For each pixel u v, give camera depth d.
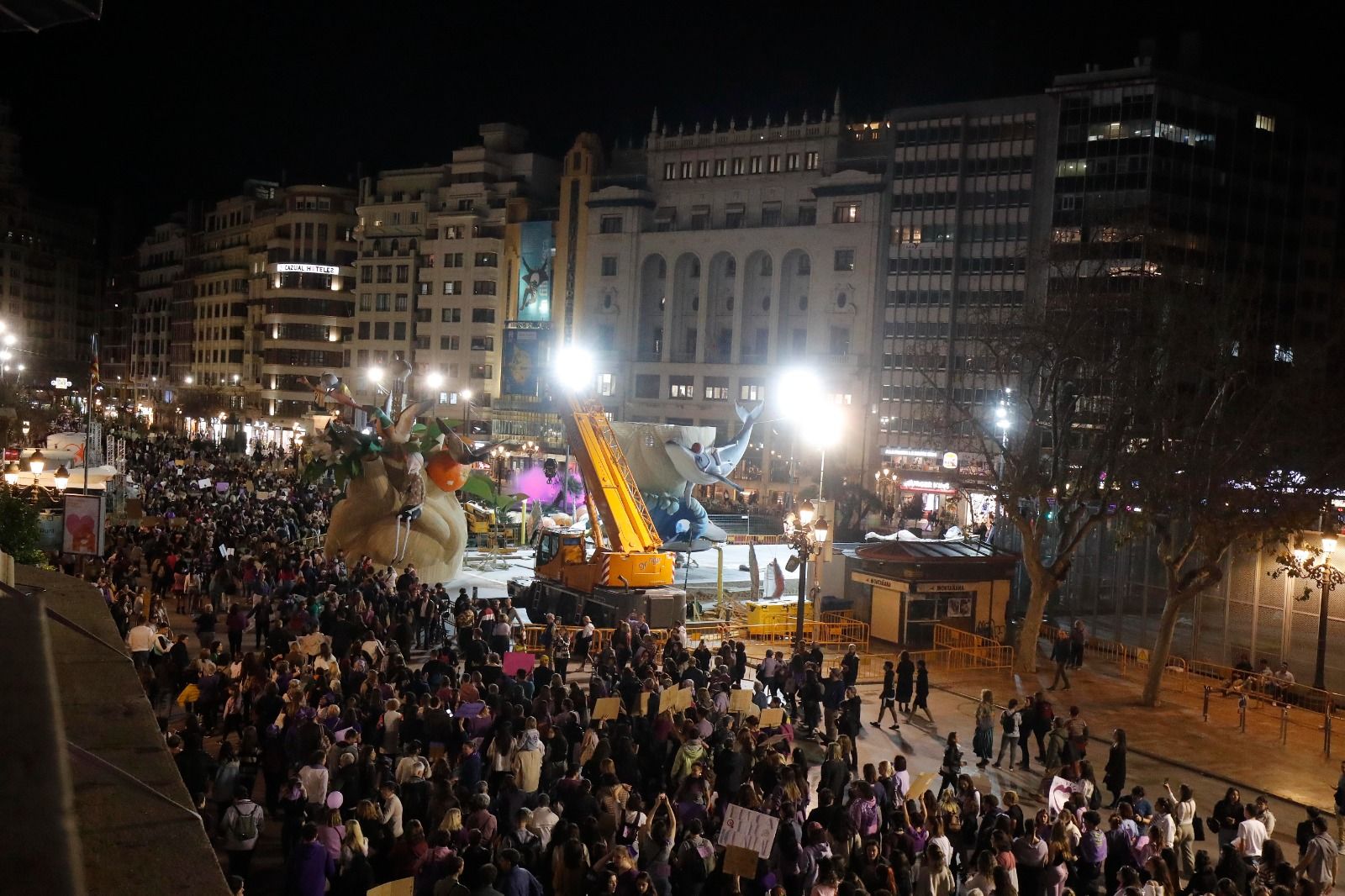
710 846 14.23
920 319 101.12
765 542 63.03
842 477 99.62
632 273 116.62
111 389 191.38
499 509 62.50
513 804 16.14
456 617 29.91
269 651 24.25
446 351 127.19
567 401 38.69
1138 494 34.44
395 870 13.20
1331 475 32.53
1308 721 31.45
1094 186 95.62
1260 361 36.19
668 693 20.44
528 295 121.88
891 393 102.00
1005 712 25.89
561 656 27.67
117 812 3.49
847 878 13.95
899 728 28.81
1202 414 35.25
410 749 16.64
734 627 39.44
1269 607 35.94
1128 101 94.50
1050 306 39.97
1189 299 34.97
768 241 109.50
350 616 26.62
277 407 135.75
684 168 116.75
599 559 36.94
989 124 99.19
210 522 43.09
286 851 15.38
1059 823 16.05
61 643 5.13
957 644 39.16
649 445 53.47
